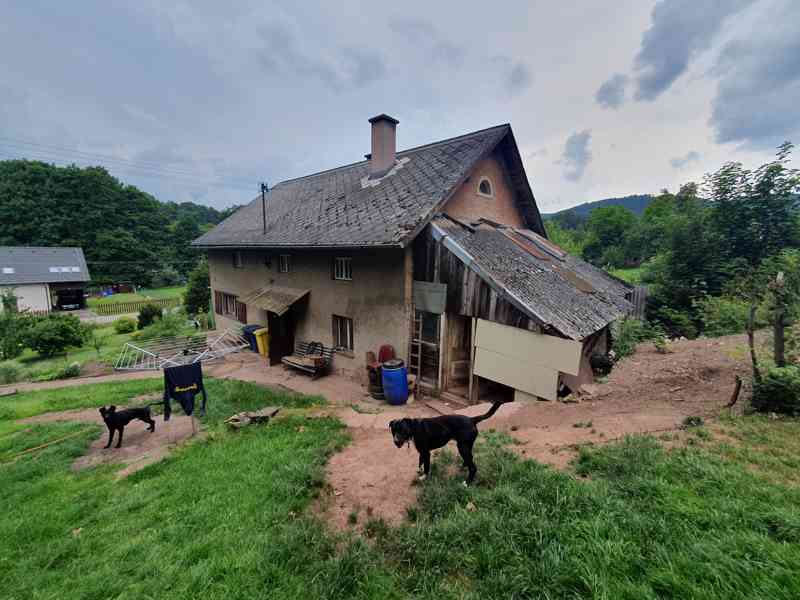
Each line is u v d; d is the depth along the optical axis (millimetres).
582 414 6113
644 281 16828
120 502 4676
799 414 4715
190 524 3998
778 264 10539
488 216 12516
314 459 5344
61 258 36312
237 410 8664
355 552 3162
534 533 2992
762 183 12852
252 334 14930
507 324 7871
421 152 13133
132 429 7641
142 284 49906
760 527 2727
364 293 10586
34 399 10211
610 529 2916
